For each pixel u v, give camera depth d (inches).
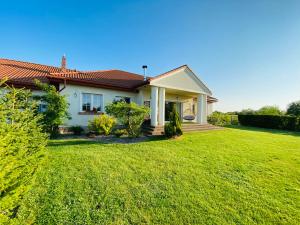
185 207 148.5
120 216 133.3
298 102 1934.1
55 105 393.7
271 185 196.9
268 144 436.8
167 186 184.5
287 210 149.1
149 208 145.0
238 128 889.5
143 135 475.8
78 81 494.3
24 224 114.0
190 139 441.7
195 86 654.5
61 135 453.1
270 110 1360.7
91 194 161.6
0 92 192.4
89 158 260.4
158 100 568.7
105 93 569.3
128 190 172.6
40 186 170.1
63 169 214.1
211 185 191.6
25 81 471.2
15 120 178.4
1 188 89.1
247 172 233.9
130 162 252.7
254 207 152.0
